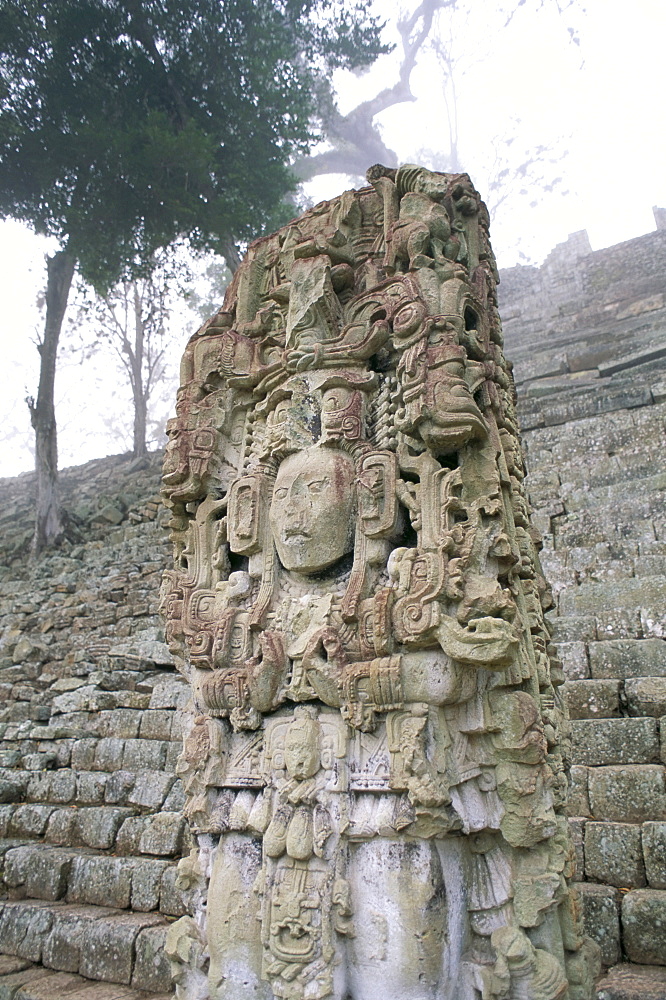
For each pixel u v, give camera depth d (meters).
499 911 2.28
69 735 5.55
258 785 2.50
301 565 2.65
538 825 2.25
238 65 10.17
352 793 2.33
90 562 10.31
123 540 10.98
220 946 2.38
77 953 3.48
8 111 9.36
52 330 12.43
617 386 9.28
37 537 11.67
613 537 6.16
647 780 3.33
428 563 2.29
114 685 5.91
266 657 2.56
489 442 2.54
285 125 10.73
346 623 2.46
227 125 10.50
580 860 3.10
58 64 9.50
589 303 14.39
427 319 2.58
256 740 2.60
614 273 15.12
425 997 2.06
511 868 2.31
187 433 3.20
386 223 3.03
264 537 2.84
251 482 2.89
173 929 2.59
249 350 3.23
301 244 3.09
